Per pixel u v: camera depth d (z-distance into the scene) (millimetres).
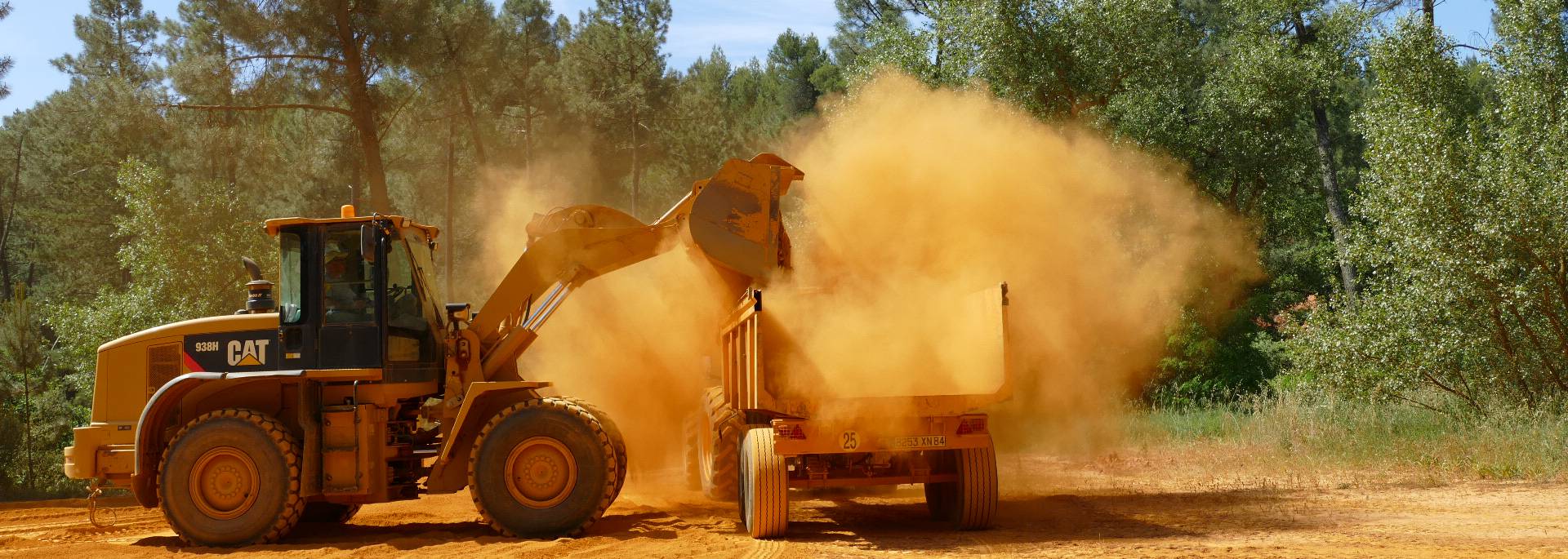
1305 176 24875
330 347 8484
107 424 8719
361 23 24594
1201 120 22969
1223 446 13930
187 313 20703
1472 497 9141
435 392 8867
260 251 22328
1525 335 13711
